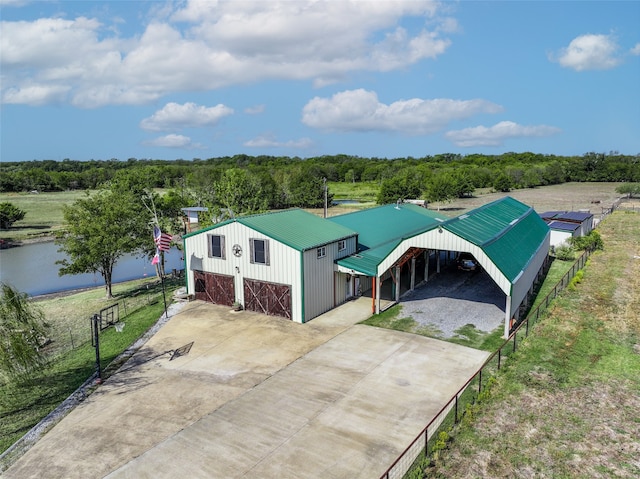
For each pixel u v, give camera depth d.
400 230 35.31
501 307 25.75
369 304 27.23
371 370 18.41
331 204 92.50
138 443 13.93
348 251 28.08
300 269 24.03
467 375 17.72
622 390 15.95
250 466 12.62
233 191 46.22
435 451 12.75
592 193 101.25
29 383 17.94
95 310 30.27
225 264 27.25
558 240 40.66
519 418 14.33
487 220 28.42
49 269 47.78
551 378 16.88
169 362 19.91
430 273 34.00
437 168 145.38
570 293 27.42
